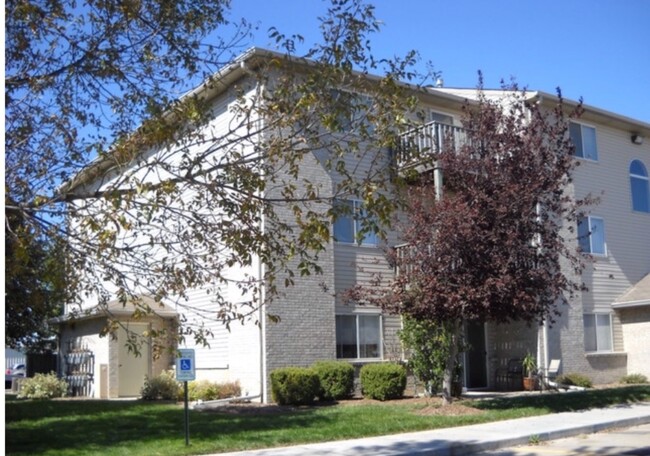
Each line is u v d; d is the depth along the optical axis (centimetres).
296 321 1836
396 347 2041
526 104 1717
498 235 1554
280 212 1712
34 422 1454
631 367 2458
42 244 761
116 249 754
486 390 2203
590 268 2423
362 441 1236
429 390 1914
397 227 1889
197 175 775
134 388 2169
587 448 1217
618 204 2555
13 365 3809
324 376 1798
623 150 2616
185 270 799
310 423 1394
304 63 875
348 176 818
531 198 1580
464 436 1274
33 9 806
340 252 1959
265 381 1773
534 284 1576
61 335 2478
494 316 1585
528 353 2161
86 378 2248
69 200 753
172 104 878
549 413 1588
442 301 1541
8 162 818
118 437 1252
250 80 1524
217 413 1577
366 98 967
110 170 834
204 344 884
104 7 882
